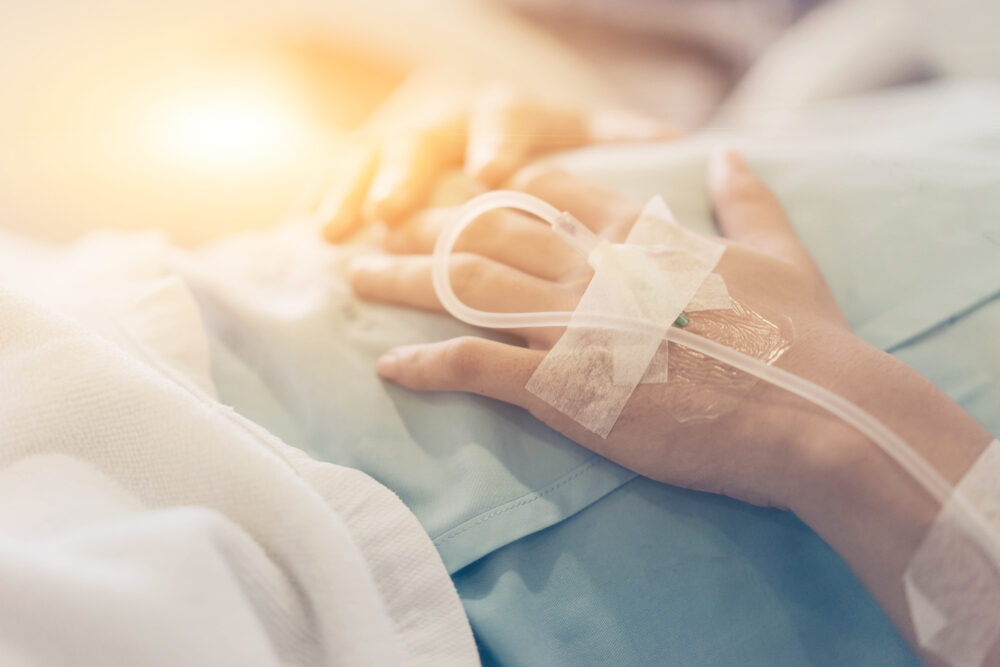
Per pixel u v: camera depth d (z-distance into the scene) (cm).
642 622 37
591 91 66
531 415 40
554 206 42
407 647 36
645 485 38
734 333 38
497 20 70
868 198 42
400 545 37
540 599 38
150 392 36
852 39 64
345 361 41
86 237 58
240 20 65
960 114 52
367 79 66
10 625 32
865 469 36
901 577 35
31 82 61
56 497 34
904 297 40
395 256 43
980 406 38
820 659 37
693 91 69
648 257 38
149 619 32
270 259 46
